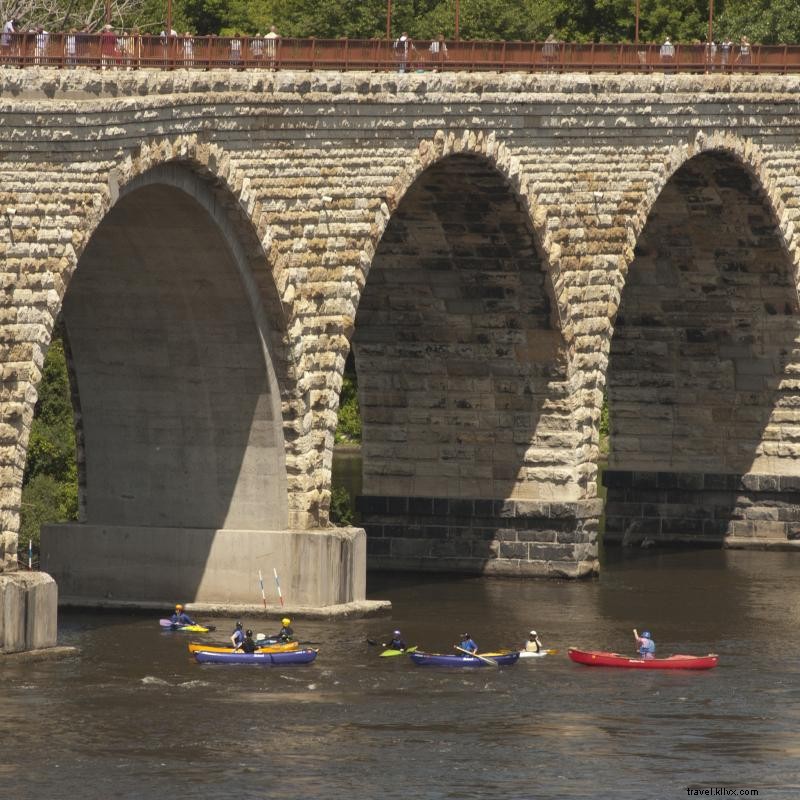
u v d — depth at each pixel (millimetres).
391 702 199750
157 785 173375
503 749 185250
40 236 196125
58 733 185500
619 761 182500
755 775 179375
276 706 196875
